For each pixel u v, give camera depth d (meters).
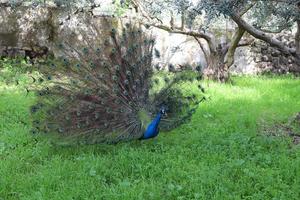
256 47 15.09
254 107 9.77
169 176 6.02
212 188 5.70
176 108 7.56
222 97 10.58
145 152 6.79
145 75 7.36
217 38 14.91
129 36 7.62
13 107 9.34
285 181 5.97
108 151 7.02
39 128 7.09
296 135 8.12
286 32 15.03
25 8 14.84
